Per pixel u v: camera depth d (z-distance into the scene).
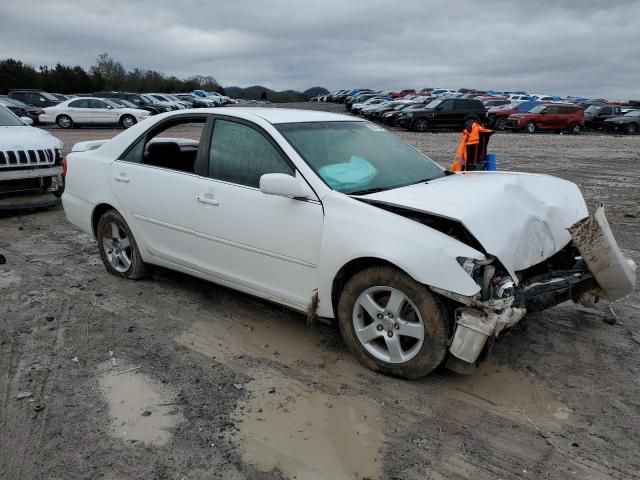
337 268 3.50
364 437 2.96
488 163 7.03
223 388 3.42
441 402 3.27
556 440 2.94
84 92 68.62
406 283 3.25
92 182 5.18
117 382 3.47
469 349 3.08
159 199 4.57
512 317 3.11
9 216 7.97
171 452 2.84
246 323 4.32
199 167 4.33
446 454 2.83
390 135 4.78
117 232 5.16
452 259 3.10
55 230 7.19
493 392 3.38
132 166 4.84
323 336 4.11
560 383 3.47
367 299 3.47
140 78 79.31
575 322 4.32
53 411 3.17
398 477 2.68
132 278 5.19
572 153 17.98
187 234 4.42
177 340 4.04
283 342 4.02
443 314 3.20
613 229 7.28
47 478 2.65
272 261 3.88
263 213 3.85
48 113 26.64
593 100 57.75
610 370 3.62
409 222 3.28
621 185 11.06
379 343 3.60
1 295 4.88
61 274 5.44
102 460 2.78
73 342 4.00
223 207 4.09
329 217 3.53
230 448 2.87
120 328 4.23
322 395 3.34
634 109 34.00
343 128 4.39
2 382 3.47
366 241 3.34
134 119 26.86
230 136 4.20
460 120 28.72
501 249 3.21
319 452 2.85
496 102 38.75
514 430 3.02
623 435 2.97
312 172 3.70
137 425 3.05
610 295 3.77
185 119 4.55
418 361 3.33
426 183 4.01
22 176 7.83
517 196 3.79
